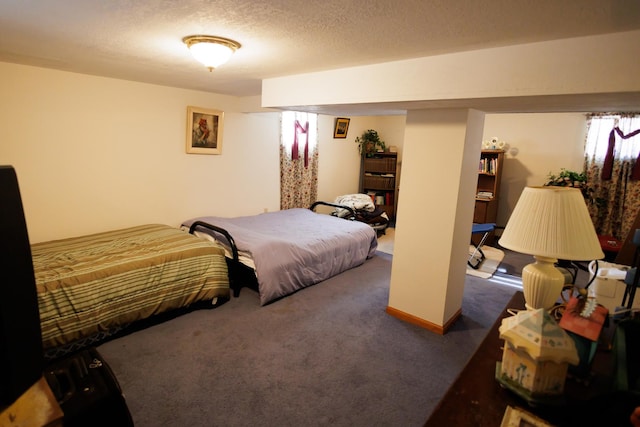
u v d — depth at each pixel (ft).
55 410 3.14
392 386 6.83
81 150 10.32
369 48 6.13
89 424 4.18
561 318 4.02
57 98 9.66
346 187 21.56
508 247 4.33
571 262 13.01
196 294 9.30
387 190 21.85
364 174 22.16
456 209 8.31
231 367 7.22
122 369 7.04
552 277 4.17
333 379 6.97
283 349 7.93
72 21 5.30
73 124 10.06
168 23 5.27
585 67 5.02
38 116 9.43
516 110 8.37
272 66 7.84
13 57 8.01
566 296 9.22
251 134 14.85
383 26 4.97
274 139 15.84
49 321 6.89
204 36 5.79
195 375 6.93
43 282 7.04
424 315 9.11
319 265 11.64
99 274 7.70
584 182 15.40
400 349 8.09
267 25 5.16
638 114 14.46
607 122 15.14
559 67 5.23
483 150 17.22
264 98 9.73
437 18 4.57
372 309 10.02
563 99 5.91
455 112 8.02
